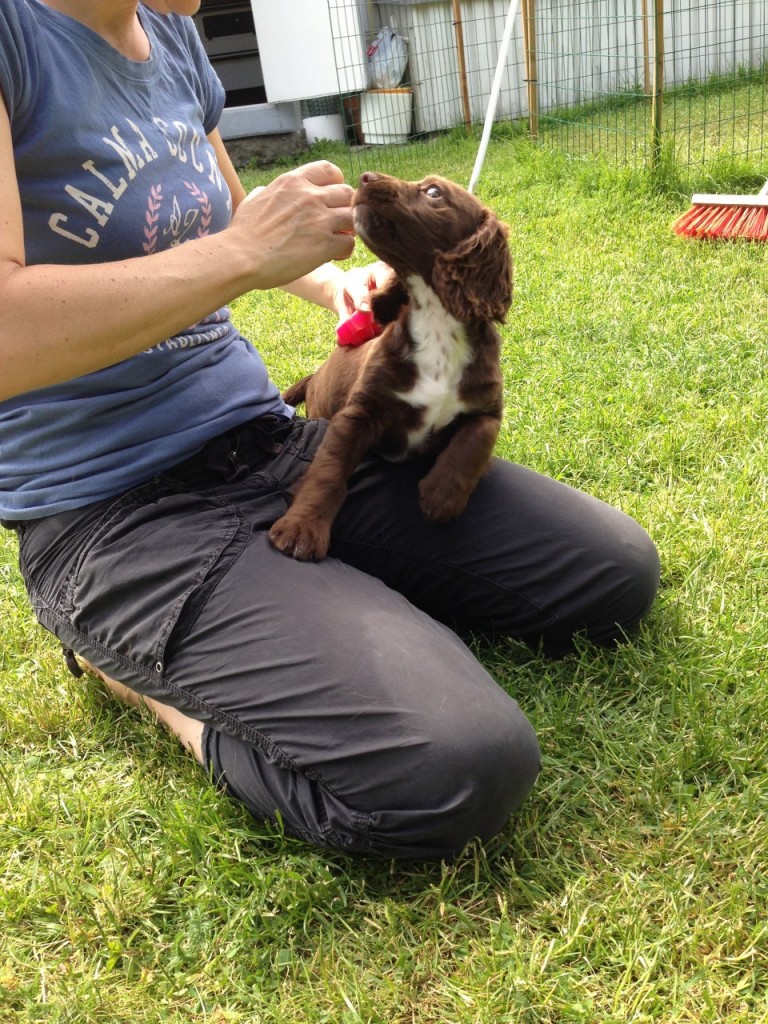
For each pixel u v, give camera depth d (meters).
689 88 3.81
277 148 4.30
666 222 2.38
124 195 0.79
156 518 0.82
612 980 0.65
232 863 0.76
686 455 1.30
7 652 1.09
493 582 0.94
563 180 2.85
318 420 1.02
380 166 3.54
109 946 0.71
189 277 0.72
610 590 0.92
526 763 0.72
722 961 0.65
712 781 0.81
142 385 0.83
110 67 0.79
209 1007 0.67
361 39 4.02
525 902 0.71
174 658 0.77
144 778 0.87
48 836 0.82
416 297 0.94
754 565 1.07
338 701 0.71
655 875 0.72
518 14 4.00
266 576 0.78
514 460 1.32
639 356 1.62
